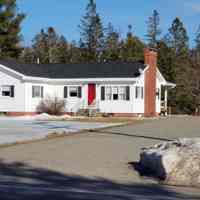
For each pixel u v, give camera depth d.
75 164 17.95
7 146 22.83
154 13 98.75
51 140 25.38
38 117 43.81
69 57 83.44
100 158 19.39
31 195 11.16
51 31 96.94
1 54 67.88
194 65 65.56
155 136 28.03
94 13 91.44
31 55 87.50
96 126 34.53
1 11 68.19
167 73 62.06
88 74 47.72
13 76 46.22
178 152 15.85
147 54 48.50
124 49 78.75
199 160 15.31
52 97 47.94
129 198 11.16
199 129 32.97
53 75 48.81
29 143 24.00
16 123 37.22
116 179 15.34
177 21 88.81
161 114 52.12
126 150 21.70
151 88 49.25
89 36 91.19
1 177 15.03
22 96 45.94
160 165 15.73
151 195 12.12
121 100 45.91
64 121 39.69
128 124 36.50
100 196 11.23
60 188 12.95
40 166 17.42
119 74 46.50
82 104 47.16
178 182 14.89
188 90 60.72
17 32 69.75
